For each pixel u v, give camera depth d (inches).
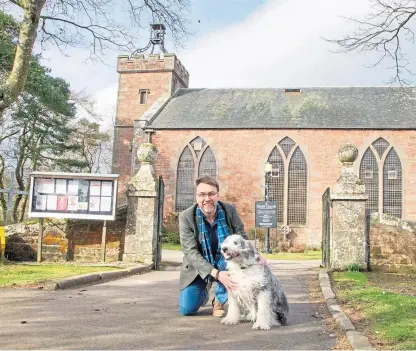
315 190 1317.7
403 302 255.6
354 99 1455.5
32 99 1306.6
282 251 1169.4
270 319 208.4
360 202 460.4
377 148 1314.0
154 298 287.9
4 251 510.3
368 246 460.4
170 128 1393.9
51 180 506.9
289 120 1374.3
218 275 215.2
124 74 1658.5
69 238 520.1
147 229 491.2
